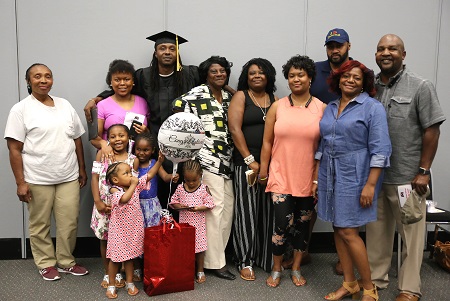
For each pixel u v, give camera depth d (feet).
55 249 9.75
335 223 7.10
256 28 9.83
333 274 8.96
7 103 9.39
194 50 9.74
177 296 7.77
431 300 7.73
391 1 10.00
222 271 8.66
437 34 10.16
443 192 10.59
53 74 9.43
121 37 9.53
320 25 9.95
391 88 7.47
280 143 7.92
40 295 7.78
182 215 8.43
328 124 7.22
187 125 7.48
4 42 9.22
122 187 7.61
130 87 8.53
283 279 8.63
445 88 10.34
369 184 6.75
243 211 8.70
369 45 10.09
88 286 8.21
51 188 8.50
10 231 9.69
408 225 7.41
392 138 7.36
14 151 8.14
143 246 7.91
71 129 8.57
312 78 8.00
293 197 8.06
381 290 8.13
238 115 8.41
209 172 8.47
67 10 9.32
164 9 9.55
